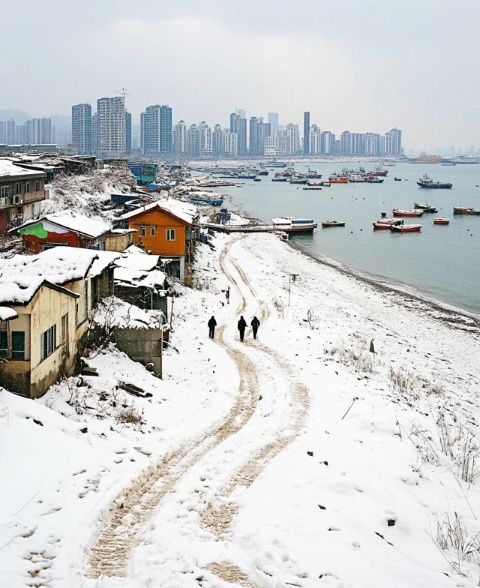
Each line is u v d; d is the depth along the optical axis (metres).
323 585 10.65
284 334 35.12
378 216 128.12
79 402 19.03
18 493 12.76
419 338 43.41
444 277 67.44
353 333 39.66
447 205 151.88
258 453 17.42
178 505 13.68
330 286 60.12
